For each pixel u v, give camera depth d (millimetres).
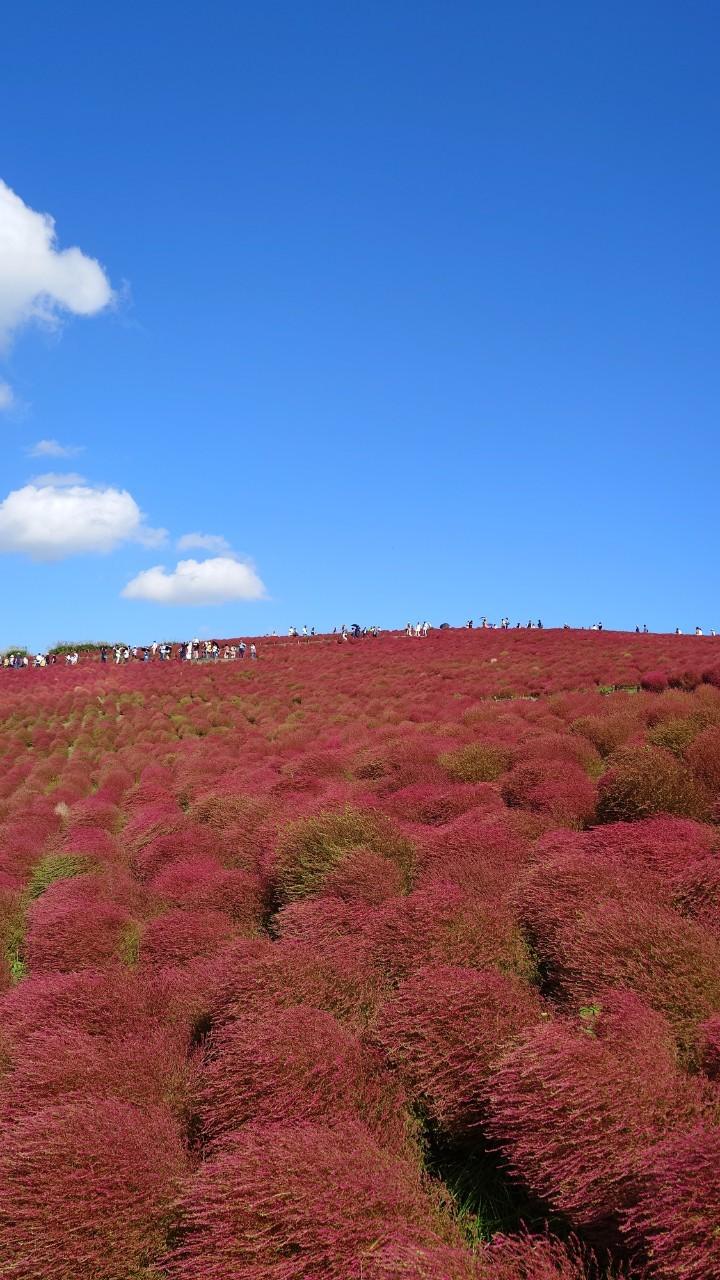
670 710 12883
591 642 39719
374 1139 4242
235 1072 4707
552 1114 3762
